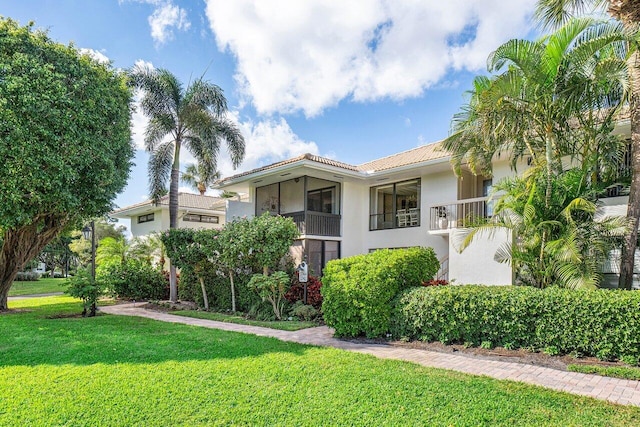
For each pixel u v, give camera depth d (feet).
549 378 19.26
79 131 38.50
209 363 21.26
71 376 18.92
